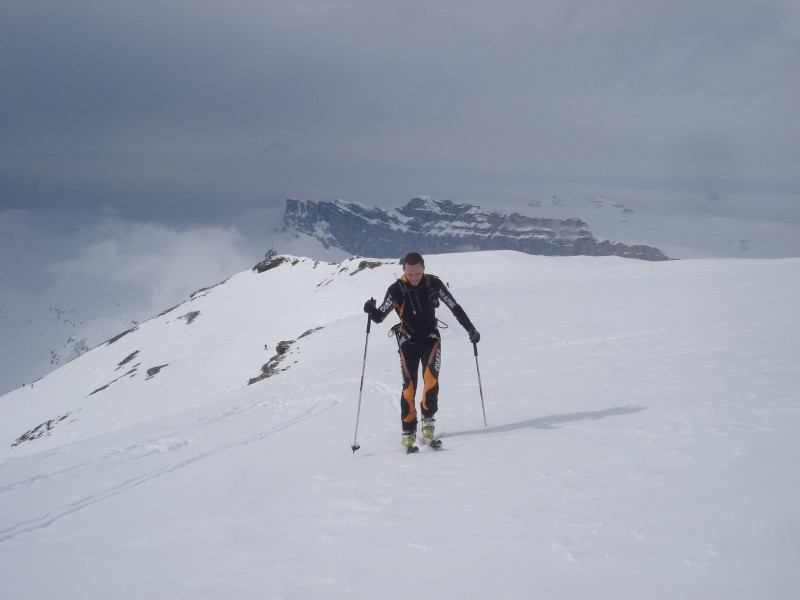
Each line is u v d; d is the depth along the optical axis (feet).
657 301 89.56
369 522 17.34
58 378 322.34
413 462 24.08
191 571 15.30
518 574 12.71
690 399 27.73
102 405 257.34
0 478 33.04
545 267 247.91
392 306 27.84
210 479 25.76
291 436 34.78
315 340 183.32
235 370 257.55
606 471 18.81
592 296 113.50
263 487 23.18
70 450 43.16
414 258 27.35
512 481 19.31
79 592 14.79
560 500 16.79
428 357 27.20
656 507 15.19
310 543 16.24
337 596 12.82
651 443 21.22
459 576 13.00
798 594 10.46
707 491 15.74
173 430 45.65
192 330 314.76
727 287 93.15
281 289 338.13
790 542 12.28
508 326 87.04
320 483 22.63
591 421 26.53
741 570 11.51
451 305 27.73
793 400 24.68
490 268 255.29
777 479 15.79
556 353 54.60
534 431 26.43
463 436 28.09
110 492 25.73
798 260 138.51
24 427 272.72
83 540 19.11
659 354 44.39
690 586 11.25
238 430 40.22
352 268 327.88
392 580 13.25
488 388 41.16
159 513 21.30
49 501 25.03
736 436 20.36
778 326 49.08
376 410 40.78
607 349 51.85
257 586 13.83
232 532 18.07
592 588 11.71
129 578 15.34
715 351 41.63
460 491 19.13
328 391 55.06
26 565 17.16
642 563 12.38
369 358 84.23
